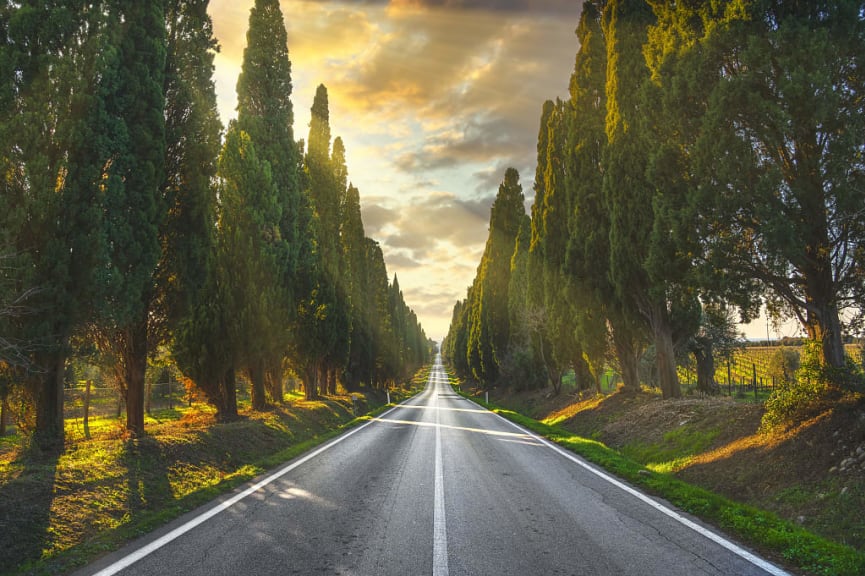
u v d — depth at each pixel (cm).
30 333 852
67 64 902
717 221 1073
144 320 1153
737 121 1055
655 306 1747
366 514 638
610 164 1806
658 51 1375
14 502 590
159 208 1079
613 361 2592
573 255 2120
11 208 849
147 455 891
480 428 1814
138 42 1071
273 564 460
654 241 1348
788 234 917
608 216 2008
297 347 2414
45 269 871
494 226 4991
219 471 970
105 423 2544
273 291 1839
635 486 815
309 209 2347
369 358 4406
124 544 524
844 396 870
